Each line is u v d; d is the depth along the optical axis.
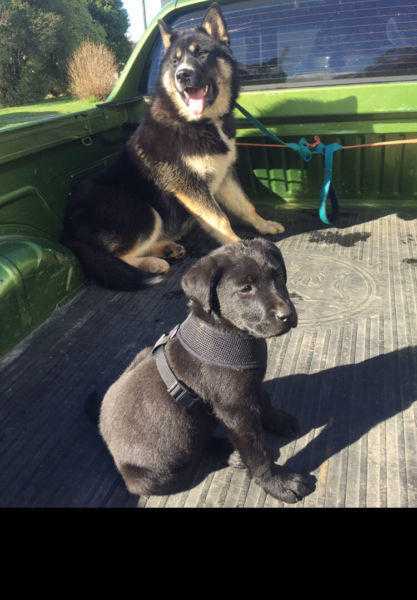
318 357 0.75
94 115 1.06
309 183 1.19
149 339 0.84
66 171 1.01
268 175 1.21
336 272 0.96
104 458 0.63
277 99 1.08
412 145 1.07
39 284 0.86
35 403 0.72
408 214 1.14
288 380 0.71
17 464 0.62
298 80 1.10
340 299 0.88
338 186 1.18
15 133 0.85
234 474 0.60
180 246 1.13
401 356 0.73
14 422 0.69
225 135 1.09
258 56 1.12
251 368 0.57
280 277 0.59
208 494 0.57
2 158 0.83
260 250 0.59
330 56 1.07
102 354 0.81
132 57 1.20
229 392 0.56
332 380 0.71
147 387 0.58
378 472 0.57
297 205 1.22
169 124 1.07
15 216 0.89
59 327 0.88
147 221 1.08
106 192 1.05
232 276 0.56
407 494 0.54
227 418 0.57
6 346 0.80
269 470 0.56
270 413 0.63
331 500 0.54
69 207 1.01
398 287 0.90
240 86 1.11
